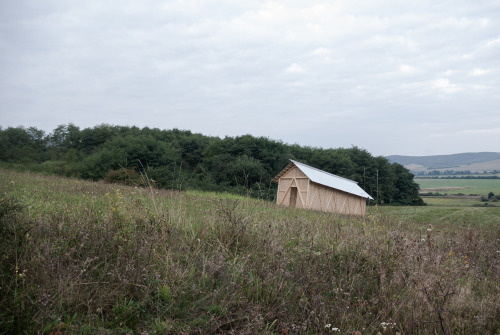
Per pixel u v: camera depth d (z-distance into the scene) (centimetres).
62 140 8275
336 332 436
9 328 356
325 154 6406
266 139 5638
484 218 2239
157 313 429
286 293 507
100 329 374
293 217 1071
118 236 568
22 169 4934
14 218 519
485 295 594
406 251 691
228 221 733
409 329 455
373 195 5866
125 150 4644
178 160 5391
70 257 472
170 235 620
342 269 618
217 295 471
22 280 409
